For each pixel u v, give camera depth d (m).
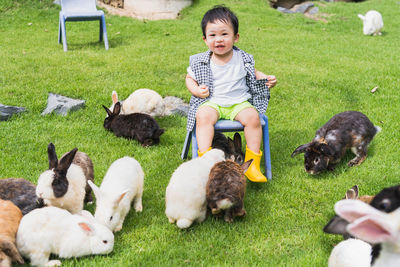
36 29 10.93
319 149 4.22
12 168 4.23
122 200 3.26
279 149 4.97
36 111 5.70
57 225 2.90
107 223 3.11
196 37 10.78
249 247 3.11
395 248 1.55
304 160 4.34
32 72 7.20
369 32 12.44
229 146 4.36
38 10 12.02
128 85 6.73
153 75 7.38
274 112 6.07
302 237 3.23
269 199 3.83
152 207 3.69
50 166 3.28
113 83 6.80
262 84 4.43
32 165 4.33
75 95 6.21
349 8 16.31
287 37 11.33
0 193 3.26
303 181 4.17
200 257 3.01
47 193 3.06
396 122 5.51
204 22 4.34
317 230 3.32
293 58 9.06
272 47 10.12
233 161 3.46
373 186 4.00
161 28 11.54
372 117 5.72
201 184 3.28
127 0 13.57
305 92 6.79
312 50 9.98
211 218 3.49
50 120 5.56
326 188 4.02
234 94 4.35
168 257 2.98
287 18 14.14
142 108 5.71
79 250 2.92
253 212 3.61
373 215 1.34
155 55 8.70
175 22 12.35
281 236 3.26
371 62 8.87
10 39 9.77
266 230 3.34
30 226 2.84
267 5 15.60
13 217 2.93
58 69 7.40
